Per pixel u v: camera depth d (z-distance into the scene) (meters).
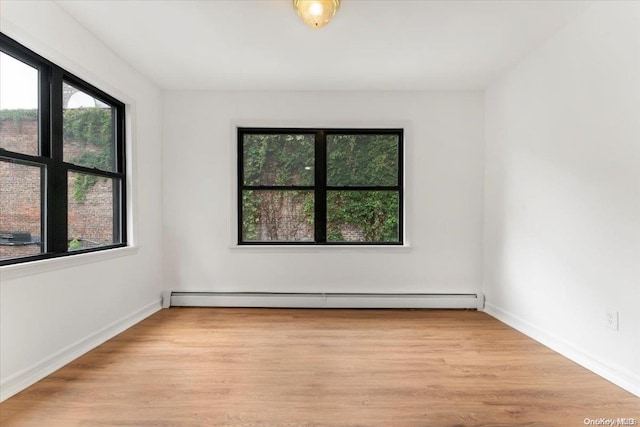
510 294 3.25
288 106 3.82
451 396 1.94
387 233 3.90
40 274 2.14
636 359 1.96
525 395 1.95
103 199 2.94
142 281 3.39
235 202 3.84
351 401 1.89
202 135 3.81
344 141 3.90
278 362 2.38
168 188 3.81
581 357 2.36
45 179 2.29
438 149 3.80
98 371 2.23
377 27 2.53
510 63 3.13
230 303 3.79
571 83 2.45
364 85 3.67
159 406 1.83
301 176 3.91
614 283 2.10
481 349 2.63
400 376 2.18
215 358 2.45
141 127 3.38
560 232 2.57
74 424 1.67
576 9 2.29
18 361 1.99
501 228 3.41
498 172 3.47
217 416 1.74
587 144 2.31
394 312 3.64
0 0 1.86
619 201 2.07
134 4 2.25
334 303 3.77
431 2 2.22
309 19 2.22
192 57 3.02
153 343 2.73
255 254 3.82
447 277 3.81
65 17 2.34
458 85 3.66
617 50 2.07
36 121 2.24
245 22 2.46
